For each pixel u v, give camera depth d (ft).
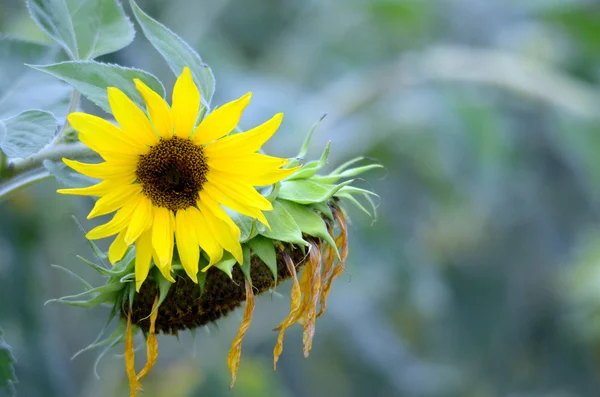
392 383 6.65
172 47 3.74
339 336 6.54
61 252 5.24
